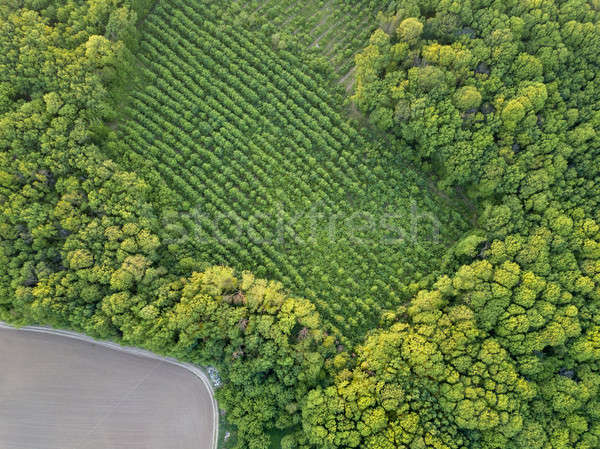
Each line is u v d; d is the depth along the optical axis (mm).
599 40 67938
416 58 76000
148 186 75125
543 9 71438
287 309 67125
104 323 65312
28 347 72875
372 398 61625
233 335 65312
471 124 72438
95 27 78250
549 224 67875
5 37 71812
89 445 69812
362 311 73875
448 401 60688
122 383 71688
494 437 59438
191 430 70125
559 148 68625
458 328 64688
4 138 68625
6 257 66500
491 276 67125
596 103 69000
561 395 60469
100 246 68125
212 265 73875
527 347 62750
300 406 65062
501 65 71188
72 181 69562
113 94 79188
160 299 66188
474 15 74188
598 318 62656
